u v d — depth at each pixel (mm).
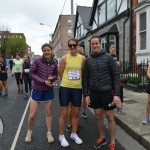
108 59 4980
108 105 4977
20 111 8766
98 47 5023
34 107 5633
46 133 6281
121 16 17672
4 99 11273
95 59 5020
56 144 5547
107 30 18812
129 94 10781
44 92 5602
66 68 5500
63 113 5512
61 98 5504
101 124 5305
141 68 12047
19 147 5395
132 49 15945
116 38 18797
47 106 5688
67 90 5480
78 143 5539
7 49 72188
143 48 14156
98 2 24047
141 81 11914
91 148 5297
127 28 16766
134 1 15508
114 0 19406
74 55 5516
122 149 5238
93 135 6121
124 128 6504
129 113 7465
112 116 5094
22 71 11609
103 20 22781
